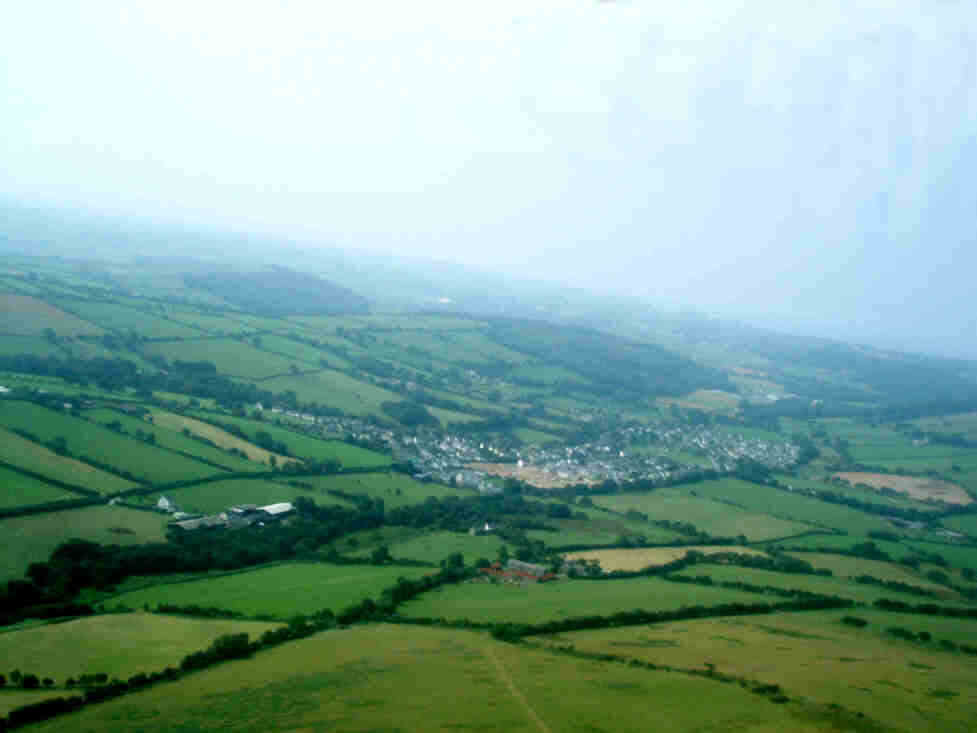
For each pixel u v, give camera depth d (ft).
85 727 209.77
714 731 222.48
